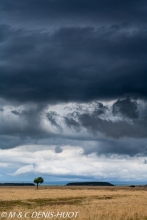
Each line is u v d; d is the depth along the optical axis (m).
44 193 102.06
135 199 74.88
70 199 76.06
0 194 92.69
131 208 49.22
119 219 38.16
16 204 60.81
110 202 65.25
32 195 88.00
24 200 70.31
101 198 80.31
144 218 39.88
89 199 76.19
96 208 49.91
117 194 99.88
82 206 55.12
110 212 43.62
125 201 67.75
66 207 52.81
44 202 67.00
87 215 40.75
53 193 102.31
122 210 45.19
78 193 104.31
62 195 89.56
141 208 49.53
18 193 101.00
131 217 40.28
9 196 81.69
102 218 38.44
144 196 89.69
